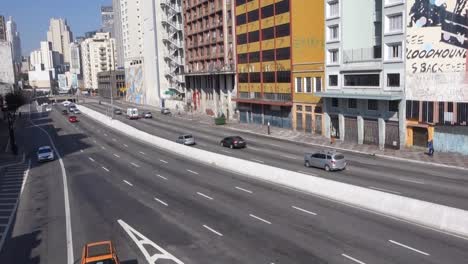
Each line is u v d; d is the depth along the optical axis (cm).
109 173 4119
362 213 2442
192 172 3900
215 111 9788
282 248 1994
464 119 4066
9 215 2906
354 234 2109
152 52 14375
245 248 2027
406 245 1938
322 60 5812
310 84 6131
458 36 4047
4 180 4194
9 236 2464
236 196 2959
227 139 5381
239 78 8306
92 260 1662
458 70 4081
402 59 4506
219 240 2152
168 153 5169
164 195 3108
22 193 3559
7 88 16375
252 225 2336
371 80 4997
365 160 4197
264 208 2638
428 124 4344
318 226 2255
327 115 5797
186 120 9419
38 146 6731
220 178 3575
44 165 4950
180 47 12344
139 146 5925
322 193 2866
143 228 2409
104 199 3117
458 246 1898
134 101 17225
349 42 5366
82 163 4844
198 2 9975
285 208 2611
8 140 7750
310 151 4847
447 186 2991
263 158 4466
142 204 2906
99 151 5675
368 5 5222
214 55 9500
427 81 4312
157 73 13988
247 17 7750
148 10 14375
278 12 6731
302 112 6384
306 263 1817
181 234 2273
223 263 1881
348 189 2697
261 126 7425
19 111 14938
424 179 3241
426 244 1939
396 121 4675
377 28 5144
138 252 2067
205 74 9581
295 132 6431
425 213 2227
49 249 2206
